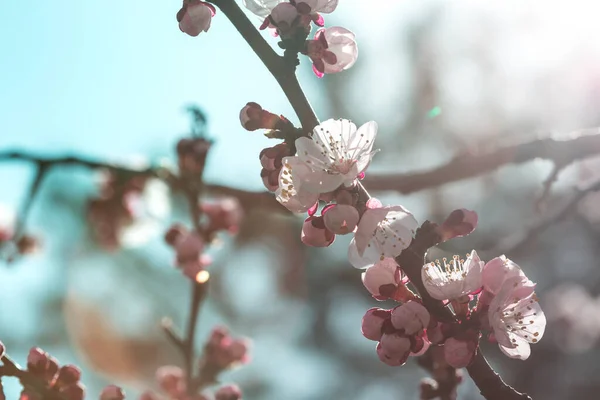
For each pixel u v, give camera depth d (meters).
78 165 3.95
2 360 2.26
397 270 1.91
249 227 9.45
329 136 1.84
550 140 3.45
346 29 1.99
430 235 1.85
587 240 9.47
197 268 3.63
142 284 9.36
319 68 1.97
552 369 8.85
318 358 10.67
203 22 2.00
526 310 1.94
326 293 10.34
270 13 1.97
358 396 10.41
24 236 4.75
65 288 9.21
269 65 1.92
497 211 9.00
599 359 8.79
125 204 4.72
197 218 4.03
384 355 1.79
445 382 2.49
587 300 8.87
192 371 3.39
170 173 4.03
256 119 1.86
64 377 2.36
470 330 1.81
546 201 3.54
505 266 1.87
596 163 6.09
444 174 3.59
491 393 1.78
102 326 9.36
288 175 1.85
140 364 9.30
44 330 9.28
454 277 1.89
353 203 1.79
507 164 3.52
